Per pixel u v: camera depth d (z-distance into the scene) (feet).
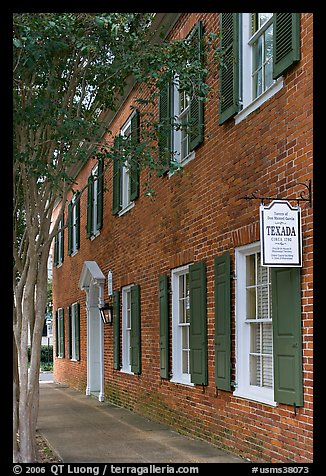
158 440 36.06
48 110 28.66
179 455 31.24
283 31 26.61
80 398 64.13
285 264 24.34
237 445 30.40
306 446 24.12
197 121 36.58
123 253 54.49
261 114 28.99
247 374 30.37
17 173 32.45
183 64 31.45
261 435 27.89
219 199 33.55
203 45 33.76
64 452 32.81
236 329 30.76
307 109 25.03
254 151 29.60
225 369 31.42
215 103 34.45
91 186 68.64
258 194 29.07
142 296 48.03
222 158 33.35
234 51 31.50
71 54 30.40
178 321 40.70
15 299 29.78
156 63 30.37
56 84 30.45
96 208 67.67
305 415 24.22
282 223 24.47
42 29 26.68
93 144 31.09
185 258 38.45
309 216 24.34
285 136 26.71
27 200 29.43
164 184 43.14
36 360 29.27
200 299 35.14
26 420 28.66
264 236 24.25
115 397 56.39
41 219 30.04
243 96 31.30
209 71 34.60
